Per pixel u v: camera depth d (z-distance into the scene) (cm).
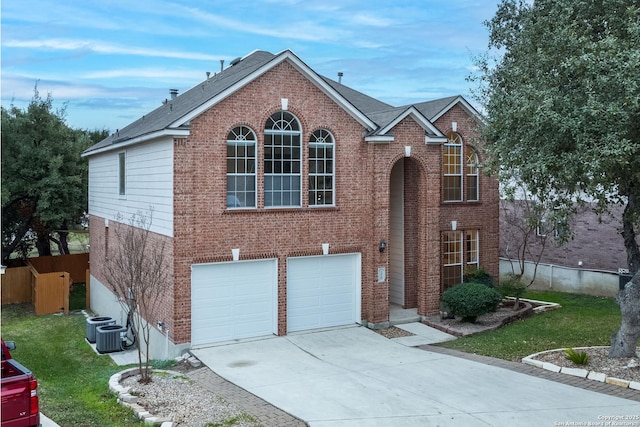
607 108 1084
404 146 1880
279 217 1702
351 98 2481
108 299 2361
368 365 1412
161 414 1069
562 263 2664
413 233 2061
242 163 1659
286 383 1265
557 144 1208
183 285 1565
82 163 3167
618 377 1216
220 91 1577
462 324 1848
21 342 2016
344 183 1809
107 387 1306
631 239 1429
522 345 1584
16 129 2922
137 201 1894
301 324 1770
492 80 1617
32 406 847
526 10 1555
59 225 3100
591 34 1270
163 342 1642
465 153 2212
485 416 1031
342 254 1820
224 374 1348
